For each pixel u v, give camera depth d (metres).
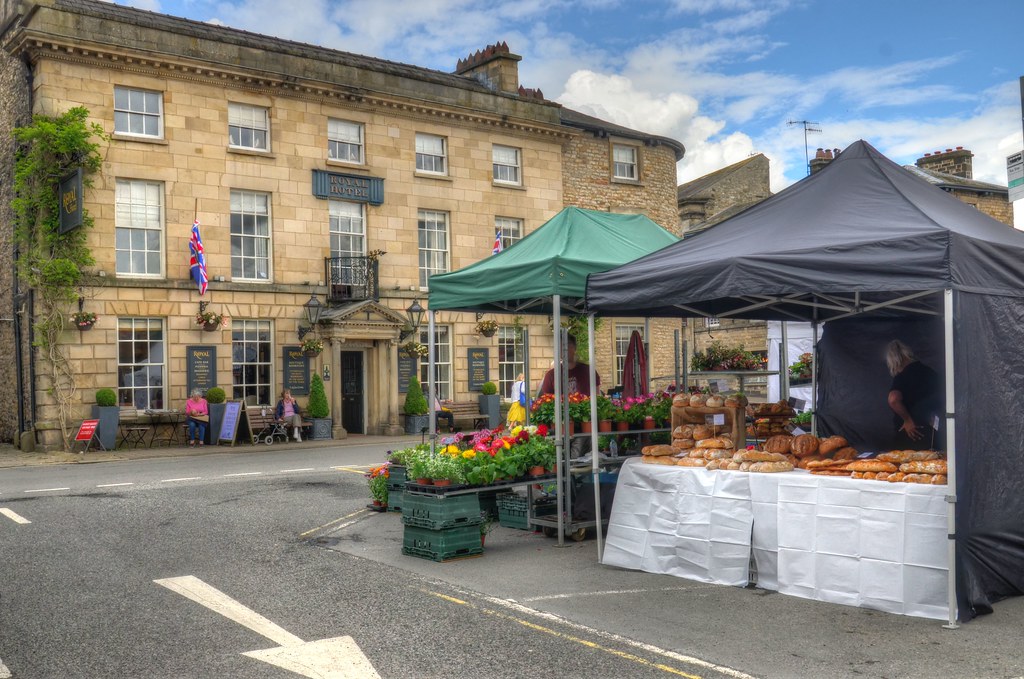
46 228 19.81
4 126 21.48
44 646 5.70
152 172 21.08
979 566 6.11
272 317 22.67
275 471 15.48
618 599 6.65
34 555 8.45
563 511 9.24
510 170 27.78
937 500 5.97
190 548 8.77
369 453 18.98
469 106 26.33
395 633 5.89
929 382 7.70
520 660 5.31
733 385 27.77
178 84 21.53
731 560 6.97
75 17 19.94
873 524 6.22
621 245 9.80
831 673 4.98
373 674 5.12
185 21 23.64
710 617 6.12
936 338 8.70
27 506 11.45
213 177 21.95
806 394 15.70
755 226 7.32
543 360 27.78
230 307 22.00
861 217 6.70
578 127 29.23
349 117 24.36
